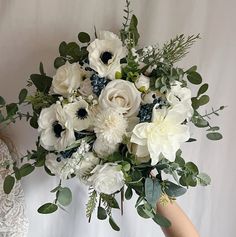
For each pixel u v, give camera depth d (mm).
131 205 1368
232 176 1356
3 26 1236
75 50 1069
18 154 1316
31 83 1184
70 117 926
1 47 1250
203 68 1278
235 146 1334
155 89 968
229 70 1283
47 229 1380
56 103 971
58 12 1233
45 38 1248
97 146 938
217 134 1139
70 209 1366
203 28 1254
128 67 974
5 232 1165
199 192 1372
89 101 956
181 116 932
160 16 1240
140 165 965
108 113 909
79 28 1243
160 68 989
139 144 909
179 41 1107
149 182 957
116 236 1397
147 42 1254
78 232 1387
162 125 912
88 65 1025
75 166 945
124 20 1240
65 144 933
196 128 1318
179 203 1381
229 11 1247
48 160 1004
